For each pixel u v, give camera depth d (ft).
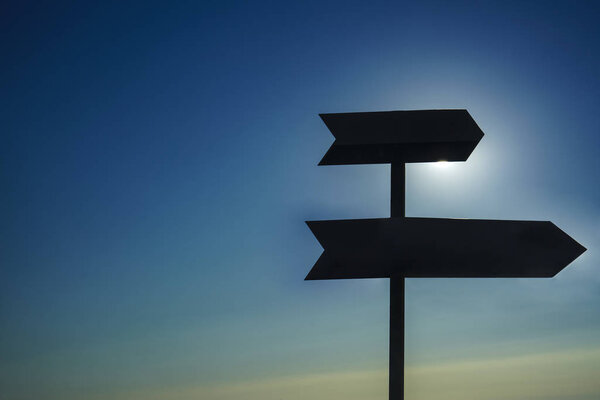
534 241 7.39
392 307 7.41
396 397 7.34
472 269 7.29
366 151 7.85
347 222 7.34
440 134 7.65
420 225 7.27
